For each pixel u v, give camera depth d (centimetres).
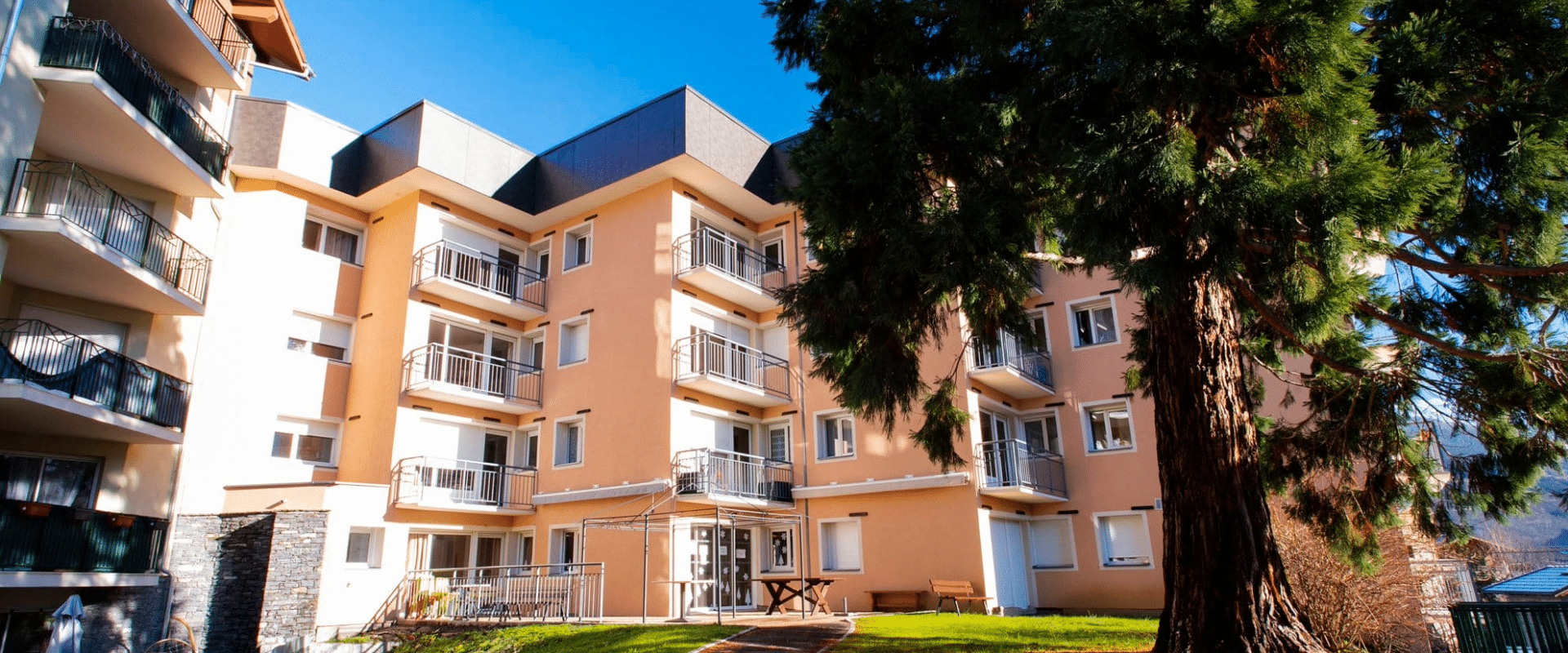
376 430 2031
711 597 1956
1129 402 2034
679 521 1908
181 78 1708
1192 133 729
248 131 2052
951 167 886
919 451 1956
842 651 1076
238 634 1656
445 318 2178
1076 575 2009
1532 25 743
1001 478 1952
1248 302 895
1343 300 767
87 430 1478
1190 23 673
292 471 1995
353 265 2231
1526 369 872
